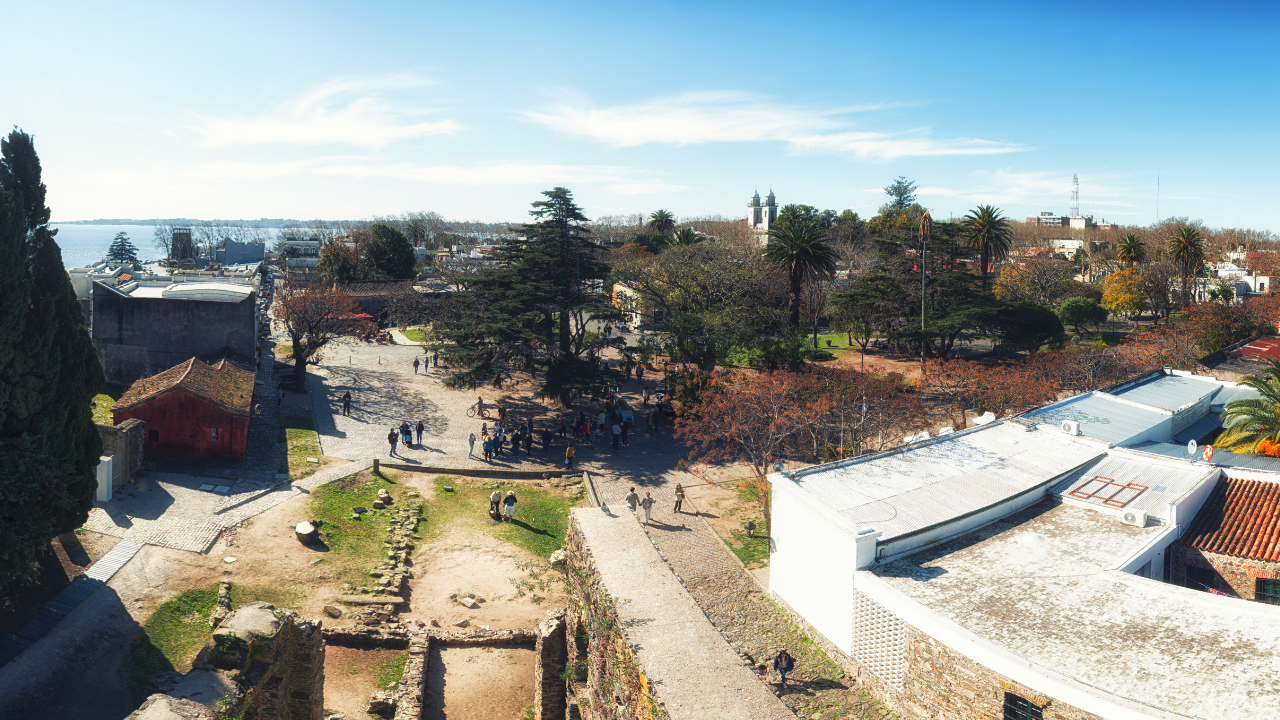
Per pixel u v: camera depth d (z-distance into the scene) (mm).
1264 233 164250
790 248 66000
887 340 74812
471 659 24328
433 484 37625
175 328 47656
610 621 18562
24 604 21500
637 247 96125
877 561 20625
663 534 32844
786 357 55844
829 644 21172
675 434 46062
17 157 22312
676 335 65000
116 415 34688
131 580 24453
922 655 17719
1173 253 94000
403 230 181250
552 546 32688
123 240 180500
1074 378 49906
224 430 35906
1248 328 65438
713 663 16562
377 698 20938
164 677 20328
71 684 19297
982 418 33844
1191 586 22797
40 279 22844
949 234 71438
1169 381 44688
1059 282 94562
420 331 76500
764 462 35750
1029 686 15281
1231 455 31953
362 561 29156
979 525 23109
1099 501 24406
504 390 55500
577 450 43781
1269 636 16734
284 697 17781
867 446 38719
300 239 179375
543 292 49219
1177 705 14250
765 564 29578
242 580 26047
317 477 35875
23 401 20969
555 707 21734
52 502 21750
